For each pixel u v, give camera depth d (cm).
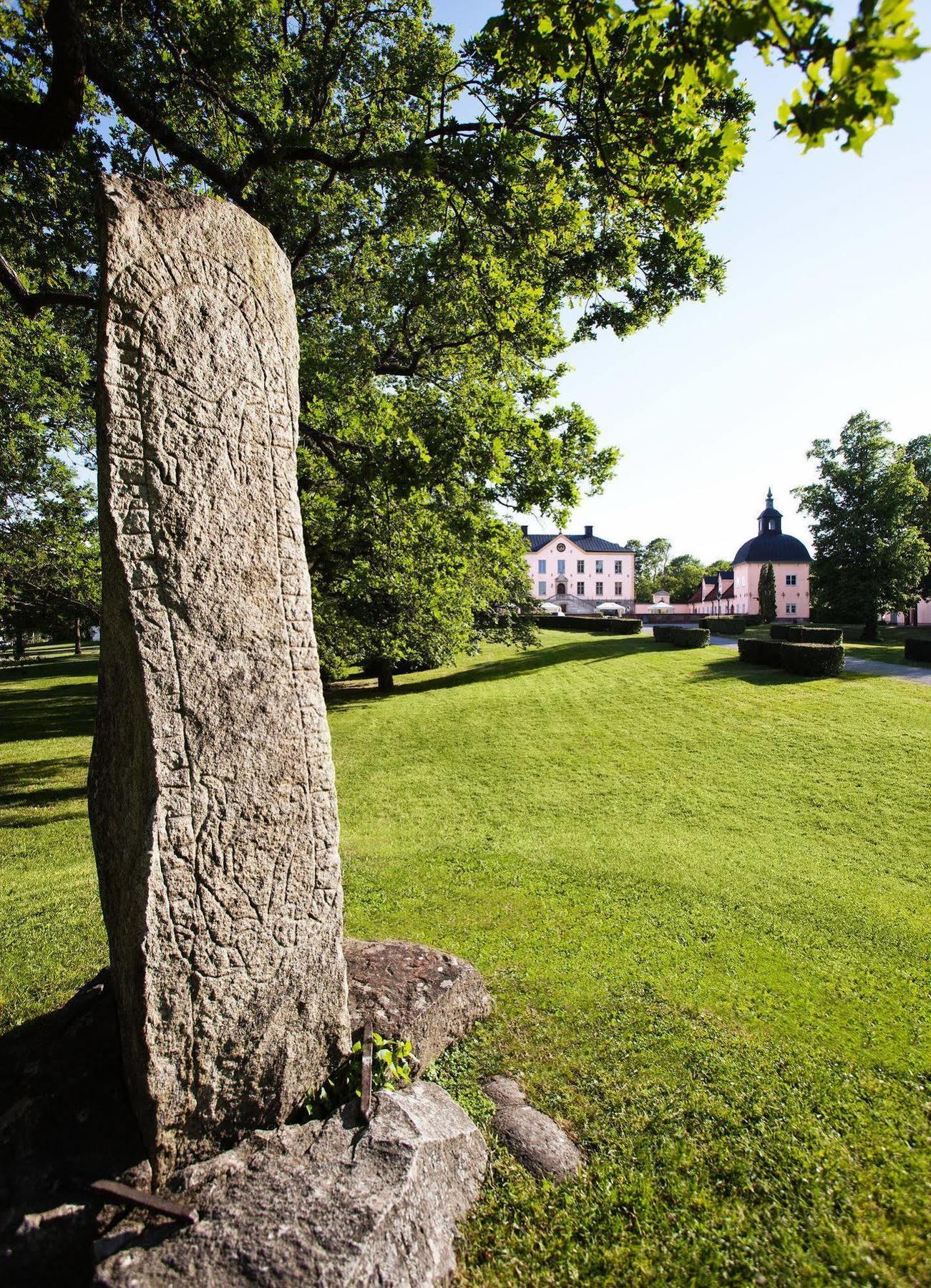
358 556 1251
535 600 3044
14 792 1223
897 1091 371
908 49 170
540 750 1454
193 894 285
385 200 916
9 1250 239
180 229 305
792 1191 304
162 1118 273
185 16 761
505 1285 262
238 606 310
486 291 919
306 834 323
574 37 313
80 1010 368
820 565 3747
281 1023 311
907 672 2008
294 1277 219
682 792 1098
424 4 877
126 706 303
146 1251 230
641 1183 309
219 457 311
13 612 1556
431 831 933
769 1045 414
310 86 902
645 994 477
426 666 3141
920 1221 287
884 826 893
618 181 562
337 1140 283
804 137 197
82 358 1329
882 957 538
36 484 1525
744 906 644
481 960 529
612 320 948
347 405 986
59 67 508
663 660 2569
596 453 985
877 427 3594
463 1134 311
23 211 845
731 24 197
